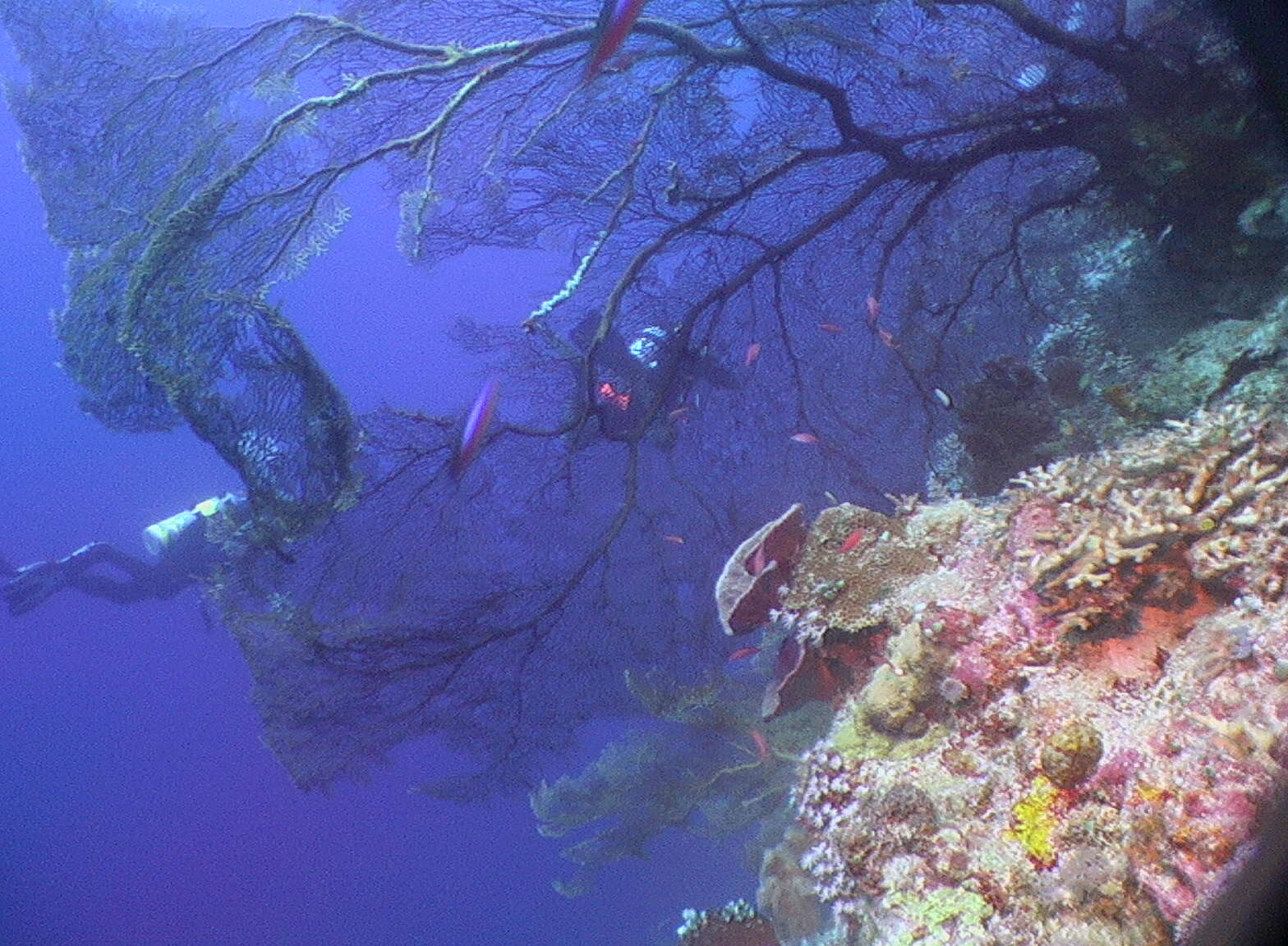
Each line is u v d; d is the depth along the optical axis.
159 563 13.46
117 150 4.34
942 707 2.63
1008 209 5.34
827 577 3.26
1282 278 3.91
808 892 4.27
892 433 5.95
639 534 5.75
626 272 4.75
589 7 4.29
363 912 33.53
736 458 6.03
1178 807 1.94
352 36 4.18
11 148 75.00
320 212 4.25
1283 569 2.23
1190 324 4.32
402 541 5.13
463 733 5.39
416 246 4.63
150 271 3.80
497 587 5.29
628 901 18.97
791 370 5.81
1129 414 3.85
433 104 4.32
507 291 82.19
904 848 2.27
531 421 5.33
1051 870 2.05
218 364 4.08
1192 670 2.20
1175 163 3.92
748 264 5.20
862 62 4.52
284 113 4.00
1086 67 4.19
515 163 4.61
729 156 4.64
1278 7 3.19
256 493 4.16
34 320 76.50
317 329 79.25
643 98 4.51
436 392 80.81
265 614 5.12
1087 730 2.17
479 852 32.94
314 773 5.12
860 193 4.93
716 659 5.84
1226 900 1.76
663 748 7.41
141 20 4.41
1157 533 2.42
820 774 2.74
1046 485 2.91
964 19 4.38
